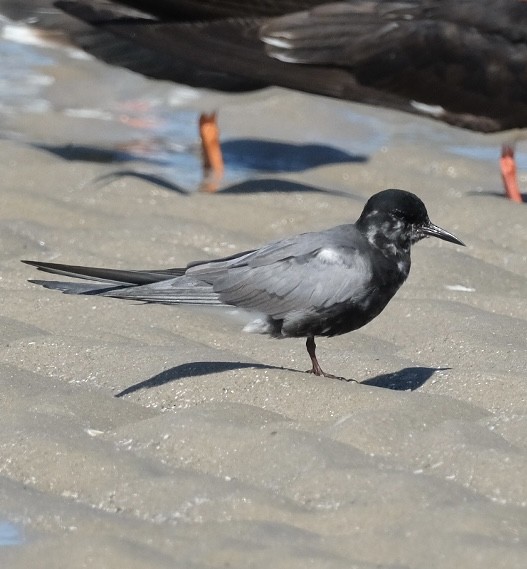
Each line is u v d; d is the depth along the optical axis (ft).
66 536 23.29
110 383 31.78
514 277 42.06
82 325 35.99
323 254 30.58
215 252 44.04
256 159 56.59
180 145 58.39
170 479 25.85
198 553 22.82
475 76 50.98
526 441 27.99
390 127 61.98
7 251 41.98
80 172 51.55
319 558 22.44
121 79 64.49
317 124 61.98
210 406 29.53
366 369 33.09
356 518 24.11
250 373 31.14
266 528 23.79
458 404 30.09
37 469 26.55
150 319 36.29
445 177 54.90
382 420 28.37
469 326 36.24
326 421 29.37
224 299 30.12
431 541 23.00
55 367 32.73
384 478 25.38
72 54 63.31
